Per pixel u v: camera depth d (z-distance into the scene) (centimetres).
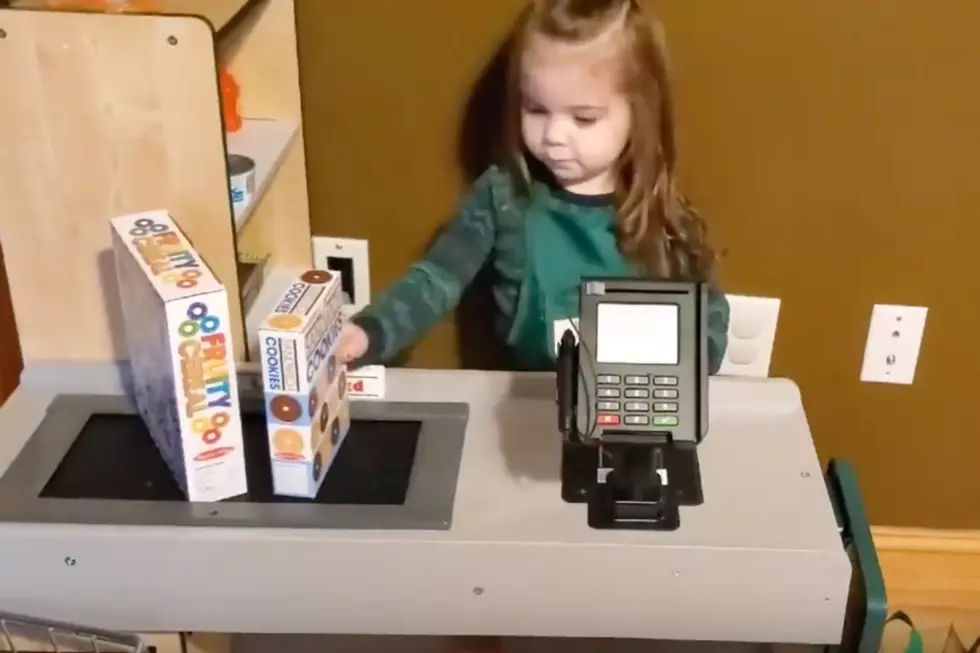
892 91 129
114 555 96
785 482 104
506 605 99
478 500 101
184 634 104
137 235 101
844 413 150
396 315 120
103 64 104
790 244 140
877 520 158
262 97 135
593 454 105
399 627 100
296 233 142
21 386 116
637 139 120
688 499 101
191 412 96
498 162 133
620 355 96
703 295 96
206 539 96
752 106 132
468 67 133
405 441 108
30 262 114
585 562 96
